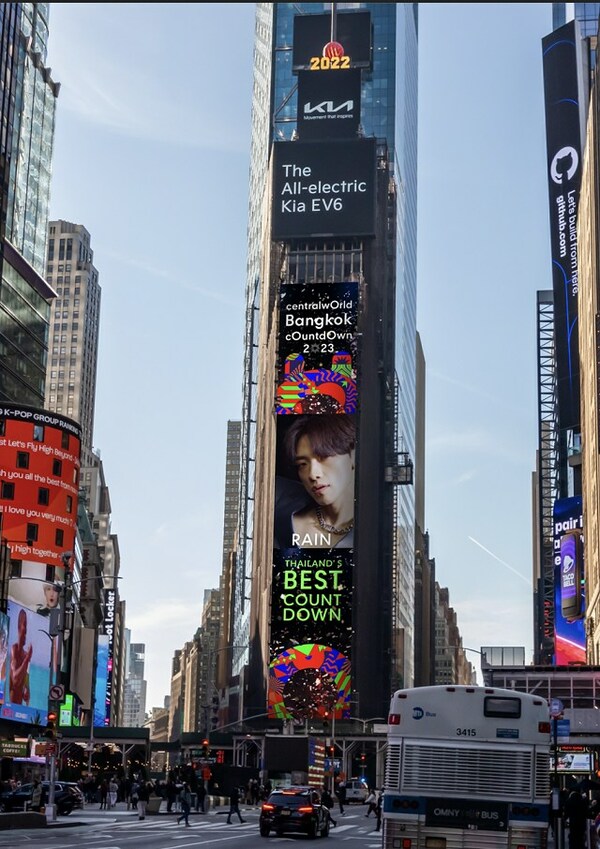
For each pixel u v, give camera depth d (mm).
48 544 127562
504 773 24281
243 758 176125
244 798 109562
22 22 188375
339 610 190500
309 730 182875
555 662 167875
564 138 186125
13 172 181750
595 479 136125
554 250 184750
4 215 151625
